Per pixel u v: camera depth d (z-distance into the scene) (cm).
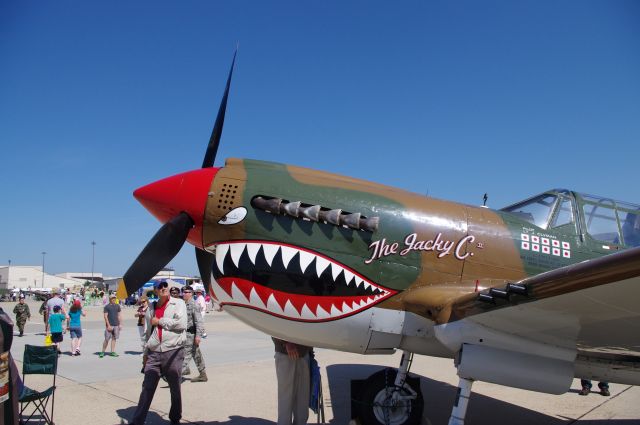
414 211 454
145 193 471
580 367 465
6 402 327
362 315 424
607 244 473
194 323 702
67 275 10925
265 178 460
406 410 465
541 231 468
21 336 1442
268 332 434
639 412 595
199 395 612
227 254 437
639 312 309
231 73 570
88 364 852
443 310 391
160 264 451
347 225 433
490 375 373
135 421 451
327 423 514
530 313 338
